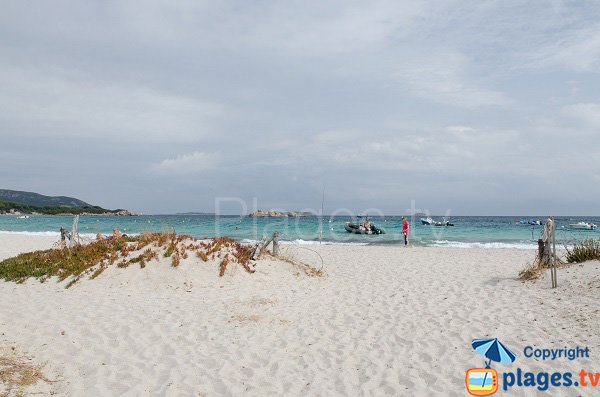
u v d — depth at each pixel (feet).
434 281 50.85
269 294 44.21
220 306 38.81
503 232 168.35
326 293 45.19
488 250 89.61
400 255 80.02
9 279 49.83
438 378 23.43
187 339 29.78
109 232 165.37
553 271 45.78
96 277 48.14
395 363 25.77
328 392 22.07
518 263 66.54
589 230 176.55
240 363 25.75
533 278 46.01
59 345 28.07
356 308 38.63
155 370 24.48
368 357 26.78
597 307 33.32
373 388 22.52
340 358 26.66
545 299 38.01
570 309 34.12
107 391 21.76
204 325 32.96
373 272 59.57
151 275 47.98
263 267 54.49
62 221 306.35
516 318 33.50
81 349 27.50
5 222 282.97
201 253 52.29
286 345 28.96
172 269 49.03
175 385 22.59
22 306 37.99
